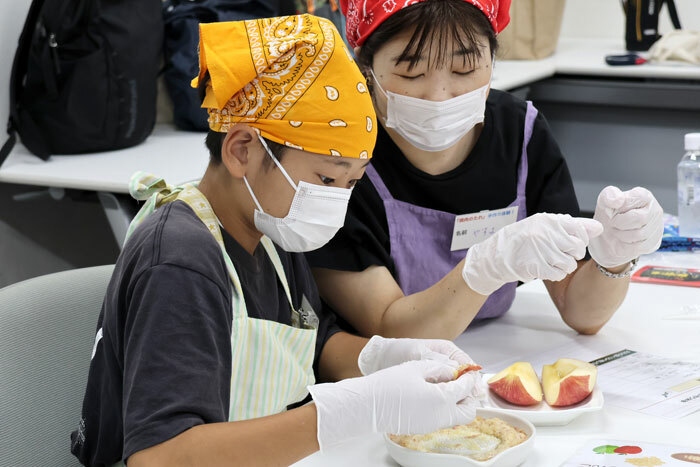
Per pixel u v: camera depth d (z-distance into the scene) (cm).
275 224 107
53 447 120
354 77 103
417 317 132
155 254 94
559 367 117
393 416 91
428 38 129
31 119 231
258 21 105
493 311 153
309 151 102
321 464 101
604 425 107
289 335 115
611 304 139
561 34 430
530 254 115
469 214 152
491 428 100
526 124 156
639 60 336
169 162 223
